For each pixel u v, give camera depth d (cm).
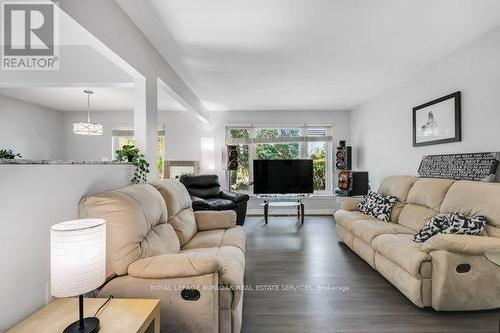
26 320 117
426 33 250
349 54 298
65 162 149
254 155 605
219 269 149
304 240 391
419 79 353
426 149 340
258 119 599
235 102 526
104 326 112
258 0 196
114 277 153
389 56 305
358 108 557
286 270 280
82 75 286
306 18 222
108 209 152
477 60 261
